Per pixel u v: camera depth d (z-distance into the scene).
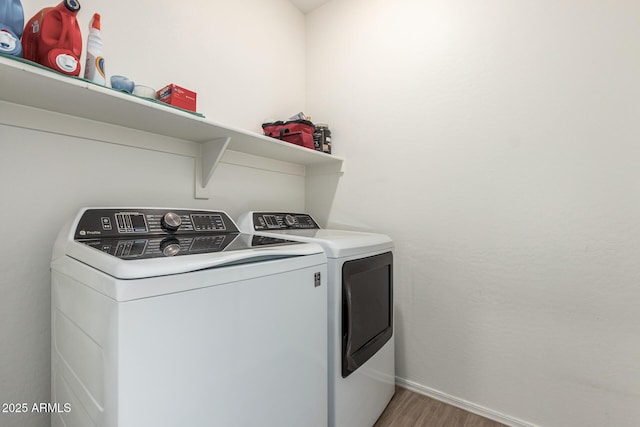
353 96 2.12
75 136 1.18
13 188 1.05
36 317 1.09
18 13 0.86
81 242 0.93
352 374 1.28
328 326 1.19
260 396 0.84
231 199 1.82
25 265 1.07
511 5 1.53
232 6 1.82
